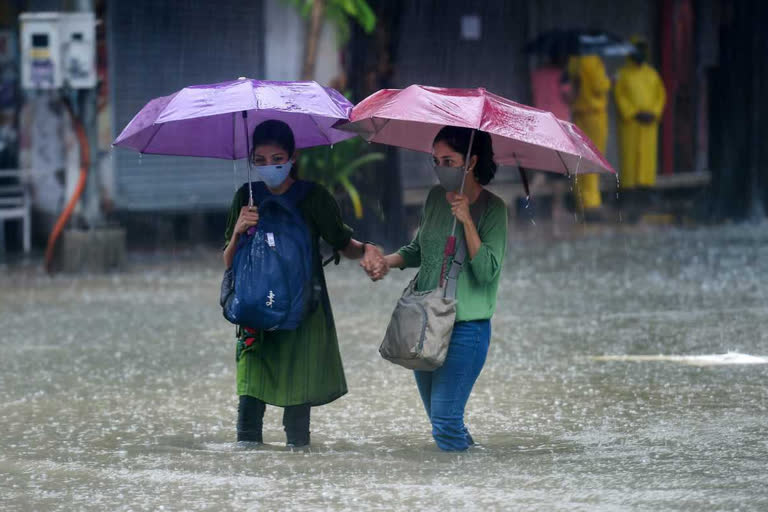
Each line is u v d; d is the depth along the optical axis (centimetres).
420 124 1834
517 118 1633
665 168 7038
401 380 2366
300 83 1722
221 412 2080
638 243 5075
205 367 2517
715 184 6244
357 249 1789
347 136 1866
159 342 2828
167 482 1565
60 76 4044
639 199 6844
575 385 2275
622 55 6494
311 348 1761
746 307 3284
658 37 7006
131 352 2694
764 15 6041
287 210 1725
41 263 4519
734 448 1739
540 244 5094
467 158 1648
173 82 5044
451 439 1745
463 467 1639
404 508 1424
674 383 2272
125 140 1753
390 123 1816
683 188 7244
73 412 2078
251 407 1802
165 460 1695
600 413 2025
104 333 2952
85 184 4216
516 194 6072
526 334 2894
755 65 6091
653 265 4306
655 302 3406
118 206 4941
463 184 1686
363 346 2758
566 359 2553
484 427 1936
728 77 6138
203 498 1480
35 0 4834
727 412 2005
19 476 1606
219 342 2831
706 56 7231
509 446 1795
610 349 2670
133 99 4941
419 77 5944
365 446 1808
